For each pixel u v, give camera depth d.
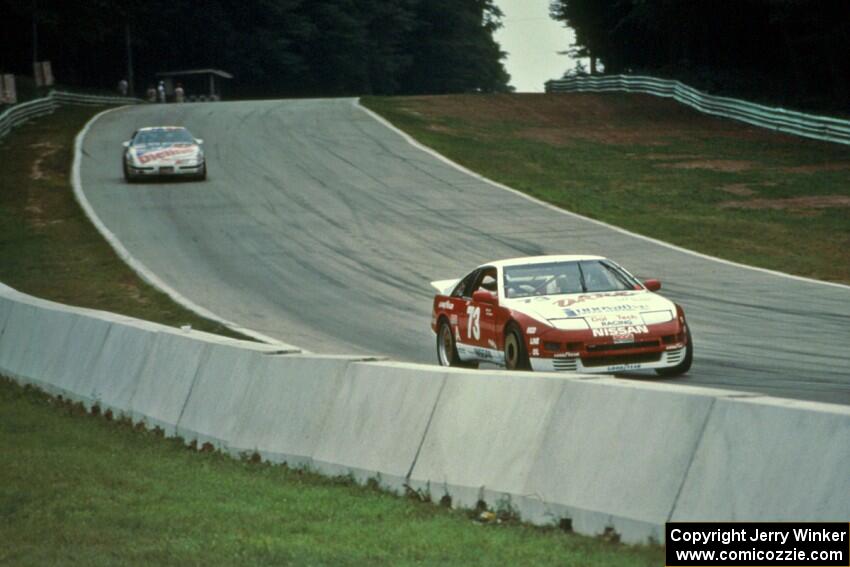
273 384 32.53
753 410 19.83
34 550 22.16
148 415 38.31
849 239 89.94
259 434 32.28
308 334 60.19
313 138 152.88
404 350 54.88
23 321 52.00
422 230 96.81
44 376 47.72
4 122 158.75
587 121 184.75
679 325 43.25
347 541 22.38
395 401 27.92
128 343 41.84
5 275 81.69
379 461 27.64
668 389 21.59
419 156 138.50
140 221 103.12
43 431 38.44
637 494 21.25
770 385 40.75
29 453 33.78
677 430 20.98
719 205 110.56
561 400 23.59
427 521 23.86
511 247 89.19
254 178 124.81
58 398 45.62
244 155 140.38
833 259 81.69
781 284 71.62
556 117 187.62
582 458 22.62
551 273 46.53
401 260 84.62
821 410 18.84
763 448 19.45
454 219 101.94
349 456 28.66
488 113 187.50
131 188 120.06
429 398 26.97
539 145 156.12
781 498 18.94
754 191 118.56
